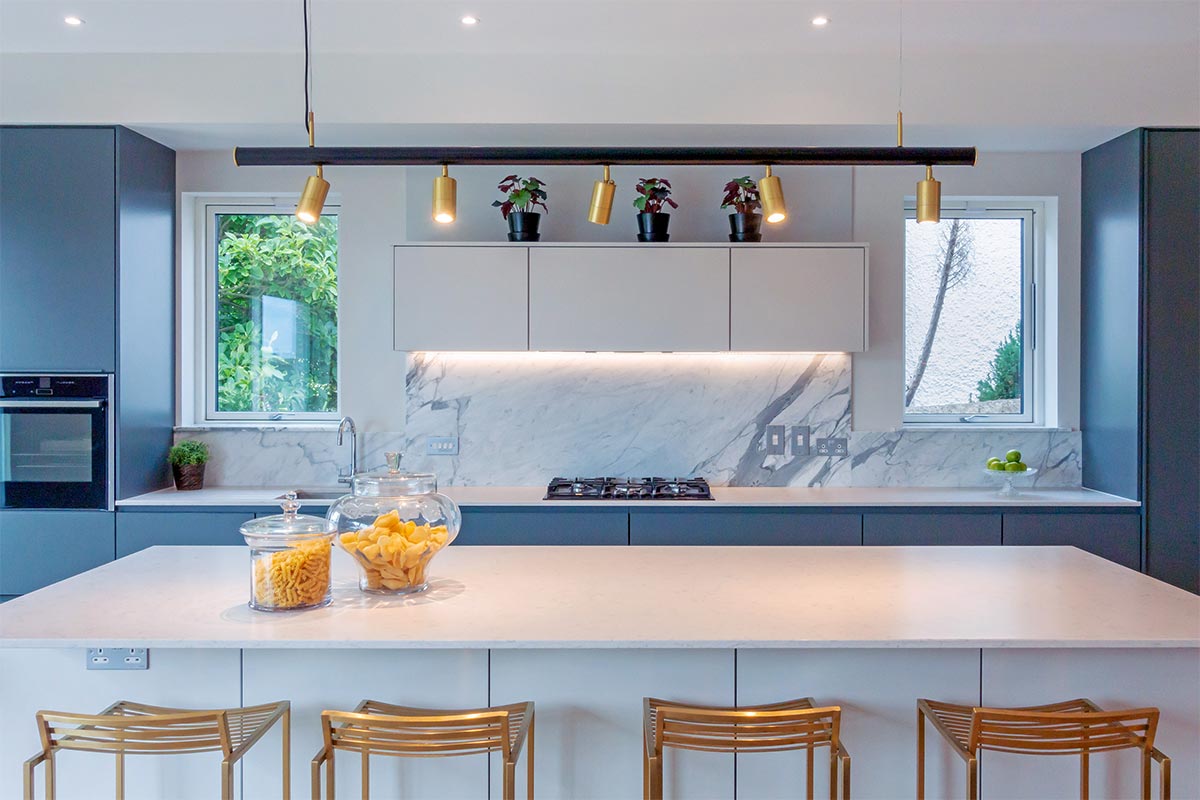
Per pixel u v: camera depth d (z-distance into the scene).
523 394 3.99
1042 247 4.08
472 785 1.90
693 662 1.90
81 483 3.47
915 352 4.14
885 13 3.00
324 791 1.91
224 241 4.15
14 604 1.96
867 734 1.90
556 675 1.90
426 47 3.29
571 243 3.66
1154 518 3.46
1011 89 3.36
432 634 1.72
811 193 3.95
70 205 3.43
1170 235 3.44
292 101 3.37
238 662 1.90
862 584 2.18
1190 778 1.89
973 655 1.90
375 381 4.03
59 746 1.68
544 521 3.49
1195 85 3.36
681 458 3.98
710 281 3.66
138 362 3.61
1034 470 3.85
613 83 3.36
